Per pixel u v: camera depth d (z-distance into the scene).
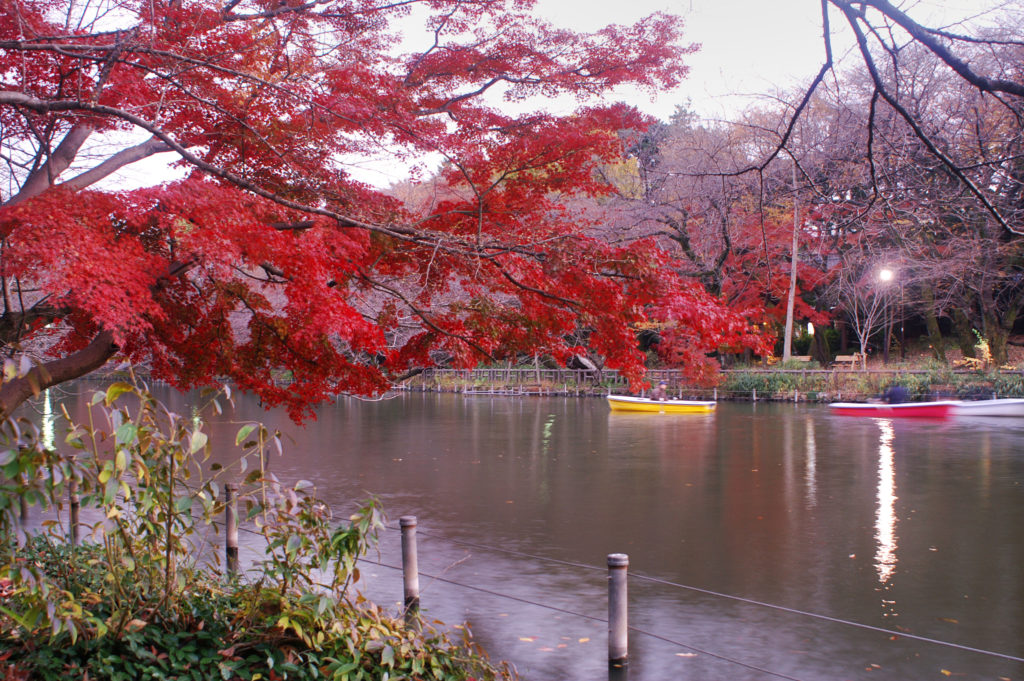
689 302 5.99
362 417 34.03
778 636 7.97
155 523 4.61
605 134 6.98
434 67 7.41
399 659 4.93
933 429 27.02
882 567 10.37
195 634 4.68
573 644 7.70
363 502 14.66
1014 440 23.73
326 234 5.56
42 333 7.63
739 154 24.78
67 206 4.63
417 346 7.21
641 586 9.61
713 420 31.08
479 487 16.36
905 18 4.26
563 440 25.02
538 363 48.31
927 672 7.11
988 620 8.39
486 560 10.73
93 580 5.41
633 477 17.64
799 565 10.48
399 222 6.39
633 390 6.64
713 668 7.19
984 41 4.27
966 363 37.06
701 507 14.28
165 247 5.91
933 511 13.77
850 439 24.34
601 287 6.12
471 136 7.02
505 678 5.81
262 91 6.05
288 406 7.10
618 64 7.59
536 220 7.11
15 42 4.39
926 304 38.03
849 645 7.73
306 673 4.57
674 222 30.19
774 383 38.97
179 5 5.90
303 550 4.93
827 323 40.72
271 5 6.20
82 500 4.11
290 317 5.64
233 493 10.06
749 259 31.44
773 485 16.45
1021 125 5.09
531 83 7.61
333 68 6.31
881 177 6.88
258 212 5.45
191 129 6.29
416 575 8.66
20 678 3.90
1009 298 38.16
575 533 12.32
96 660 4.22
